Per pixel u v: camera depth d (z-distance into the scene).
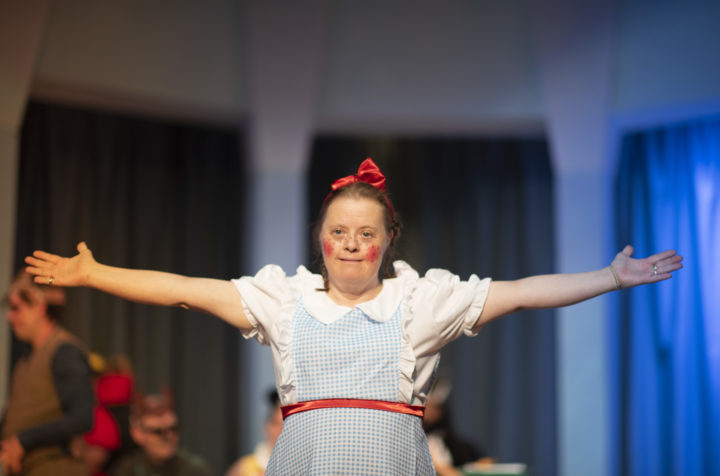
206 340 7.29
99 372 5.29
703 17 6.30
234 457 7.36
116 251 6.91
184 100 6.37
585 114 6.53
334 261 2.00
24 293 4.02
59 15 5.91
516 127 7.02
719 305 6.77
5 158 5.61
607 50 6.44
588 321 6.62
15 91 5.62
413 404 1.96
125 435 5.05
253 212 6.69
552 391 7.50
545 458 7.45
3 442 3.72
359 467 1.84
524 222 7.70
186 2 6.39
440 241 7.72
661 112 6.56
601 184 6.65
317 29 6.45
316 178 7.69
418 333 1.96
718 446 6.70
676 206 7.00
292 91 6.51
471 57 6.75
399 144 7.80
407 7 6.75
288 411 1.95
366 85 6.70
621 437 7.18
